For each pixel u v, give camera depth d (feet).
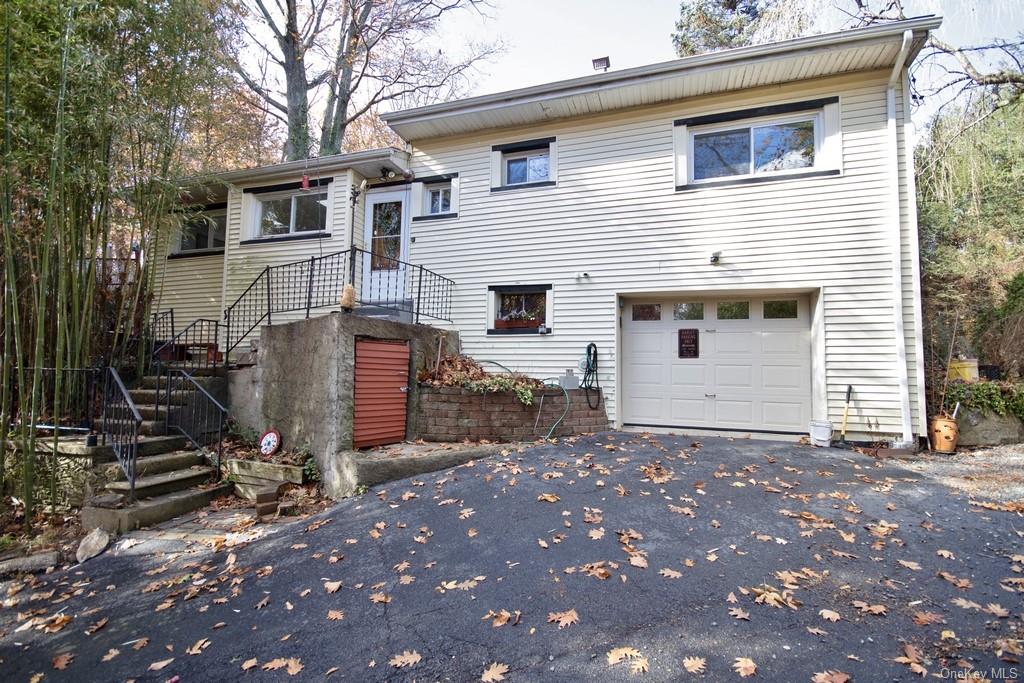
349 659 8.58
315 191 31.37
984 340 25.44
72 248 19.69
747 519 13.10
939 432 20.12
